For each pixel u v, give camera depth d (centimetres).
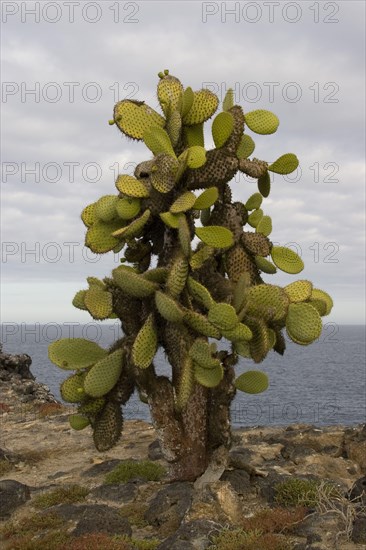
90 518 1107
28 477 1600
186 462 1209
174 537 1032
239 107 1138
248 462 1461
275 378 15000
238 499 1148
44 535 1101
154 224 1188
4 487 1302
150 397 1196
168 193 1127
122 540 1041
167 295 1091
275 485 1215
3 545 1087
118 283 1102
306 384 13462
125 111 1165
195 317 1082
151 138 1125
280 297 1080
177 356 1120
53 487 1400
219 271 1220
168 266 1118
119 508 1230
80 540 1023
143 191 1129
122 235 1112
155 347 1128
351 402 9906
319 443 1648
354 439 1602
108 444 1209
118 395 1191
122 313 1165
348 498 1147
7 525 1171
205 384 1103
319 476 1302
